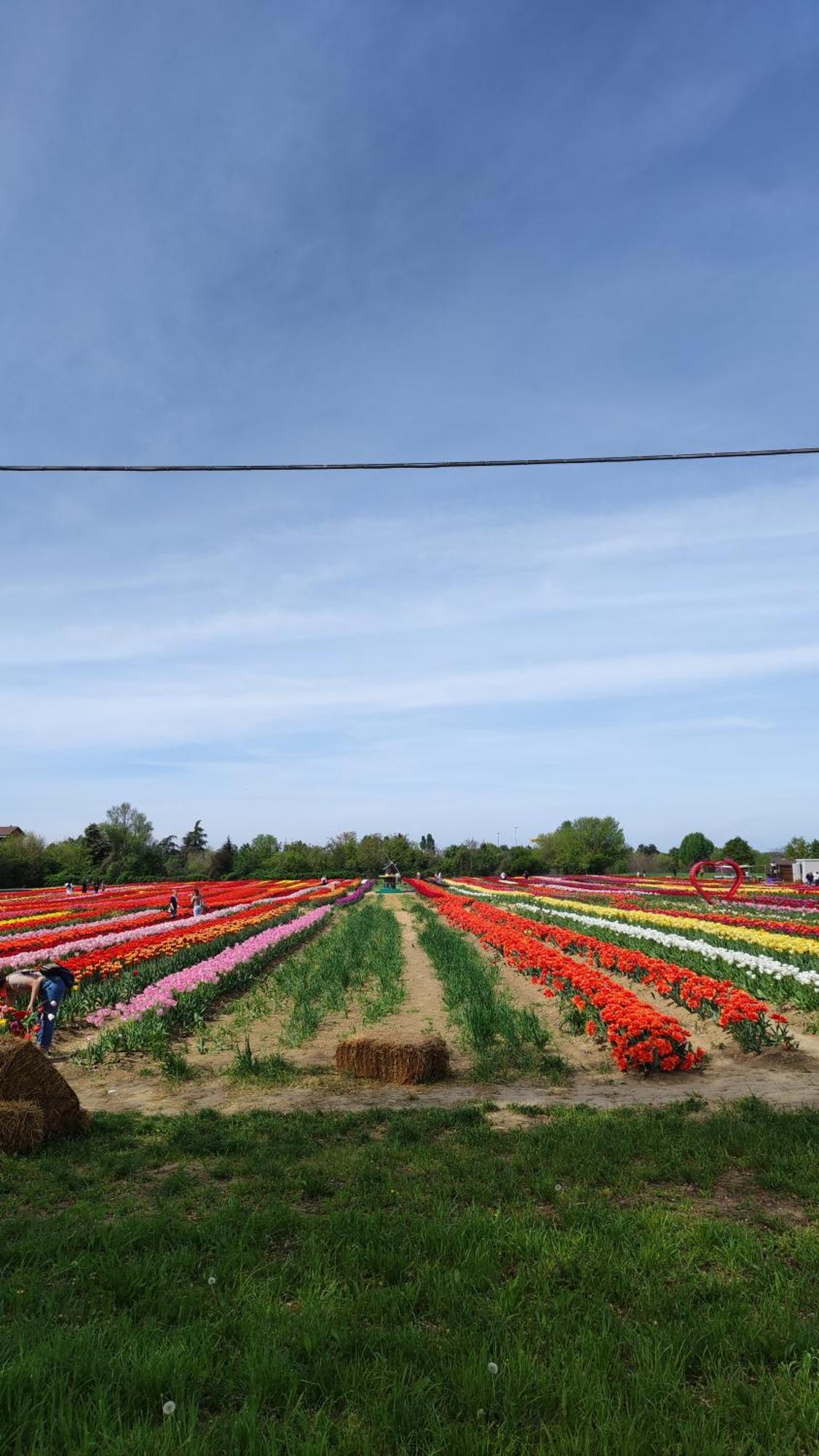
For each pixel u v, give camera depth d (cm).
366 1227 548
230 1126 830
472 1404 366
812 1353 399
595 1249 514
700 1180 641
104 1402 359
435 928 2847
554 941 2167
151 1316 443
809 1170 644
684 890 5456
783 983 1419
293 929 2725
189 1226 556
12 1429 347
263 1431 346
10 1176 697
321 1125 826
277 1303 452
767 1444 344
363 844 10144
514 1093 970
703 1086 977
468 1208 585
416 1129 794
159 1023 1265
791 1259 507
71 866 8575
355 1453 339
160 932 2769
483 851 10981
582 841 9931
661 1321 435
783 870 6575
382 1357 399
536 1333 421
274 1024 1450
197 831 13350
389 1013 1505
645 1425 349
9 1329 429
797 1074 1011
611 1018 1065
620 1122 810
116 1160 726
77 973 1739
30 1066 793
